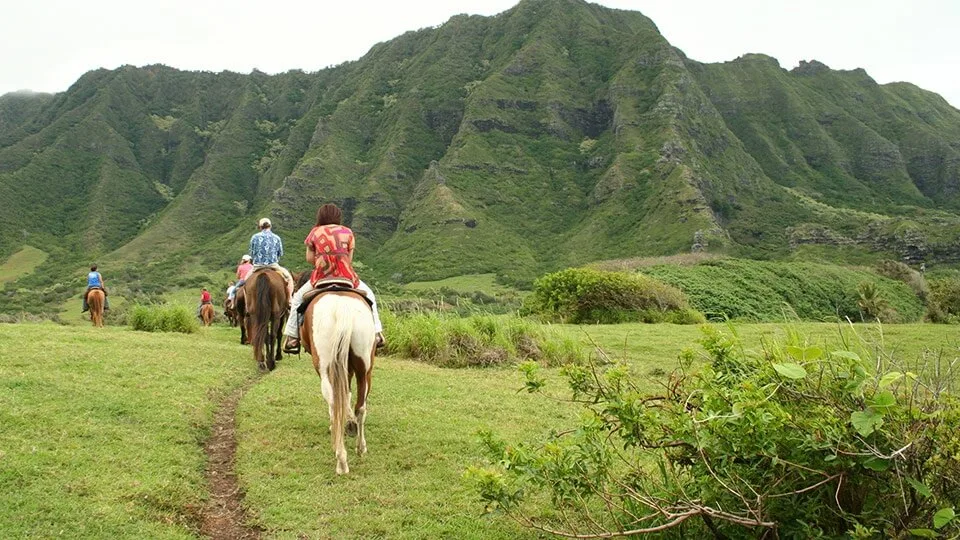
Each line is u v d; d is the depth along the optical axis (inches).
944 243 2839.6
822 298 1411.2
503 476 182.4
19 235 4584.2
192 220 4977.9
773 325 684.7
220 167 5871.1
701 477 166.7
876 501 156.9
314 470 239.1
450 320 523.8
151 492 207.3
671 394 189.8
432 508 210.7
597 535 167.2
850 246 3184.1
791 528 159.2
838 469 155.4
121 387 315.9
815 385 163.8
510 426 306.8
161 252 4387.3
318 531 192.5
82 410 273.7
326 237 266.1
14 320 1742.1
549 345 504.4
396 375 409.7
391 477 235.0
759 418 149.9
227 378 376.8
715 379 173.9
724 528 168.7
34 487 198.8
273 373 406.3
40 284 3762.3
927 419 151.3
